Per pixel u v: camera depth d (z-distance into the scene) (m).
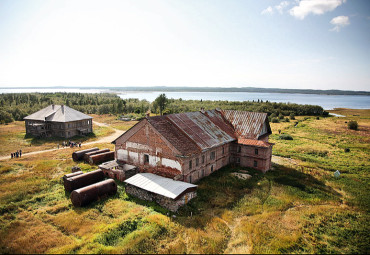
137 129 30.22
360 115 135.38
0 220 19.55
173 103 149.25
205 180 29.75
